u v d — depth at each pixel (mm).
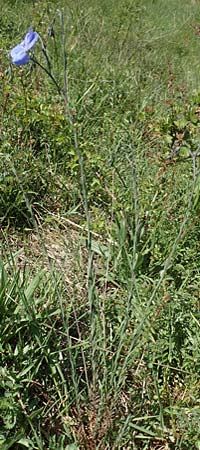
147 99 4742
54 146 3574
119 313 2514
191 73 6273
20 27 5582
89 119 4113
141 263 2801
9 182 3121
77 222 3273
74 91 4418
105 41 5930
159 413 2223
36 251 2965
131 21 7473
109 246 2881
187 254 2902
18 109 3533
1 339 2158
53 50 5055
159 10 9023
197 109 3340
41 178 3352
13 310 2217
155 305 2469
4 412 1992
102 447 2014
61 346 2336
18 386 1998
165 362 2385
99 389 2113
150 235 2920
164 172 3342
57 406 2166
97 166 3453
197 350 2371
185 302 2547
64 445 2082
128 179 3402
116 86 4844
